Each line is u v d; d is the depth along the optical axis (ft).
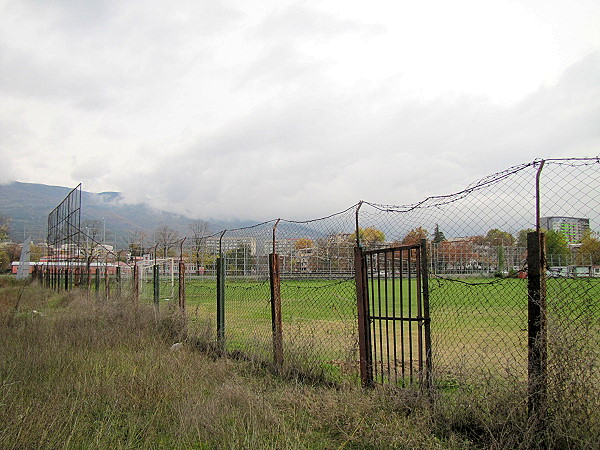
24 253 169.48
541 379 12.86
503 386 14.47
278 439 14.33
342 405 16.65
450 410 15.16
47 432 14.20
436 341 21.36
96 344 28.12
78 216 86.99
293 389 19.16
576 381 12.43
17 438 13.60
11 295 75.72
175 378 20.52
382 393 16.84
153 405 17.83
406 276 22.17
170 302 41.14
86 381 19.84
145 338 30.32
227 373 22.49
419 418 14.73
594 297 12.75
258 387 20.10
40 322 37.27
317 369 21.61
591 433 12.01
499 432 13.30
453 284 22.09
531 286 13.56
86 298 57.72
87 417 16.48
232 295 44.06
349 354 21.88
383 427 14.49
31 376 20.94
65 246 100.37
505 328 28.19
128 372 21.62
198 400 17.57
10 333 31.91
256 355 24.73
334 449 14.12
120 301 45.70
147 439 14.48
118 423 16.08
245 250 29.48
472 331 28.17
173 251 73.56
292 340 23.88
